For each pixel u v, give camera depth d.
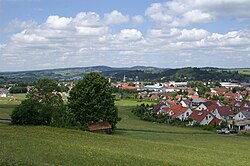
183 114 113.81
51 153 33.78
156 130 83.31
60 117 67.19
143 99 177.62
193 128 97.75
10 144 37.22
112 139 55.16
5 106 122.62
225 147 62.31
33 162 27.75
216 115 120.25
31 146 37.03
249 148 63.16
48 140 44.72
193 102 165.25
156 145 53.38
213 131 92.94
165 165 35.09
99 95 70.56
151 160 37.00
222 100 173.62
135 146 50.25
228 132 90.44
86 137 53.75
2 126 58.12
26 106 64.94
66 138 50.09
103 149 41.75
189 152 49.88
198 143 65.19
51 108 67.31
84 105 69.75
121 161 34.34
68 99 72.12
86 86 70.94
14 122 64.69
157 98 183.00
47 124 66.56
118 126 86.06
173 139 68.31
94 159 33.44
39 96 68.88
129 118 112.19
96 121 70.62
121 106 145.25
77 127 66.88
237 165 42.47
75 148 39.12
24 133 50.06
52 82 71.12
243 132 90.12
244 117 116.44
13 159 27.84
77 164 30.16
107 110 71.19
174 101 154.25
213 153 51.34
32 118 64.62
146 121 108.88
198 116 105.56
